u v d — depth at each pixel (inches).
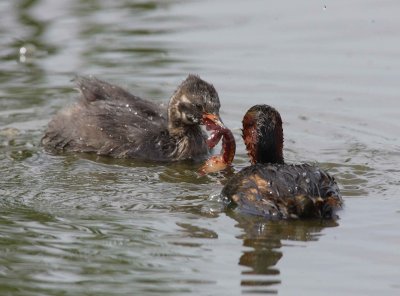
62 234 470.9
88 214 500.4
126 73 759.7
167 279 417.7
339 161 595.2
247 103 708.0
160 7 900.0
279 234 468.4
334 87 729.0
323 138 641.0
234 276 419.8
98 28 843.4
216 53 794.8
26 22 852.0
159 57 783.1
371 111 685.3
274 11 888.9
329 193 493.7
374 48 797.9
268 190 496.1
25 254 446.9
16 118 690.2
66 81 747.4
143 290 407.2
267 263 433.1
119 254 445.4
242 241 459.5
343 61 775.1
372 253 442.9
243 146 643.5
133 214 500.7
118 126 644.7
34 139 656.4
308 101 708.0
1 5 887.7
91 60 780.6
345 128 657.6
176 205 515.8
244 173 521.7
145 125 647.8
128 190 545.3
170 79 746.8
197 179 575.2
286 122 671.8
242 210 501.4
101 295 403.2
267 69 764.6
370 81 735.1
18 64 778.8
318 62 775.7
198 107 629.6
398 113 678.5
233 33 836.6
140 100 684.1
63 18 866.1
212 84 714.8
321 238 462.3
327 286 408.8
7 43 811.4
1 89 734.5
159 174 587.5
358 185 546.9
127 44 814.5
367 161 593.6
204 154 649.6
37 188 546.0
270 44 813.2
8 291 407.8
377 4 896.9
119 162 617.6
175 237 466.3
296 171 502.6
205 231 474.0
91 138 642.2
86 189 546.0
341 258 438.0
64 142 647.1
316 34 829.2
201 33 837.2
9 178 566.3
